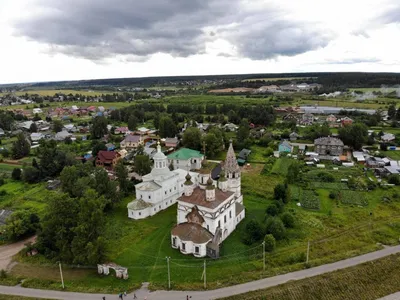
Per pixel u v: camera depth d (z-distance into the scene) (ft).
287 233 256.52
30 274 213.66
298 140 592.19
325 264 216.13
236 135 611.88
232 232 262.67
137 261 223.30
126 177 351.25
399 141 542.98
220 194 254.27
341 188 354.13
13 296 189.26
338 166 435.53
